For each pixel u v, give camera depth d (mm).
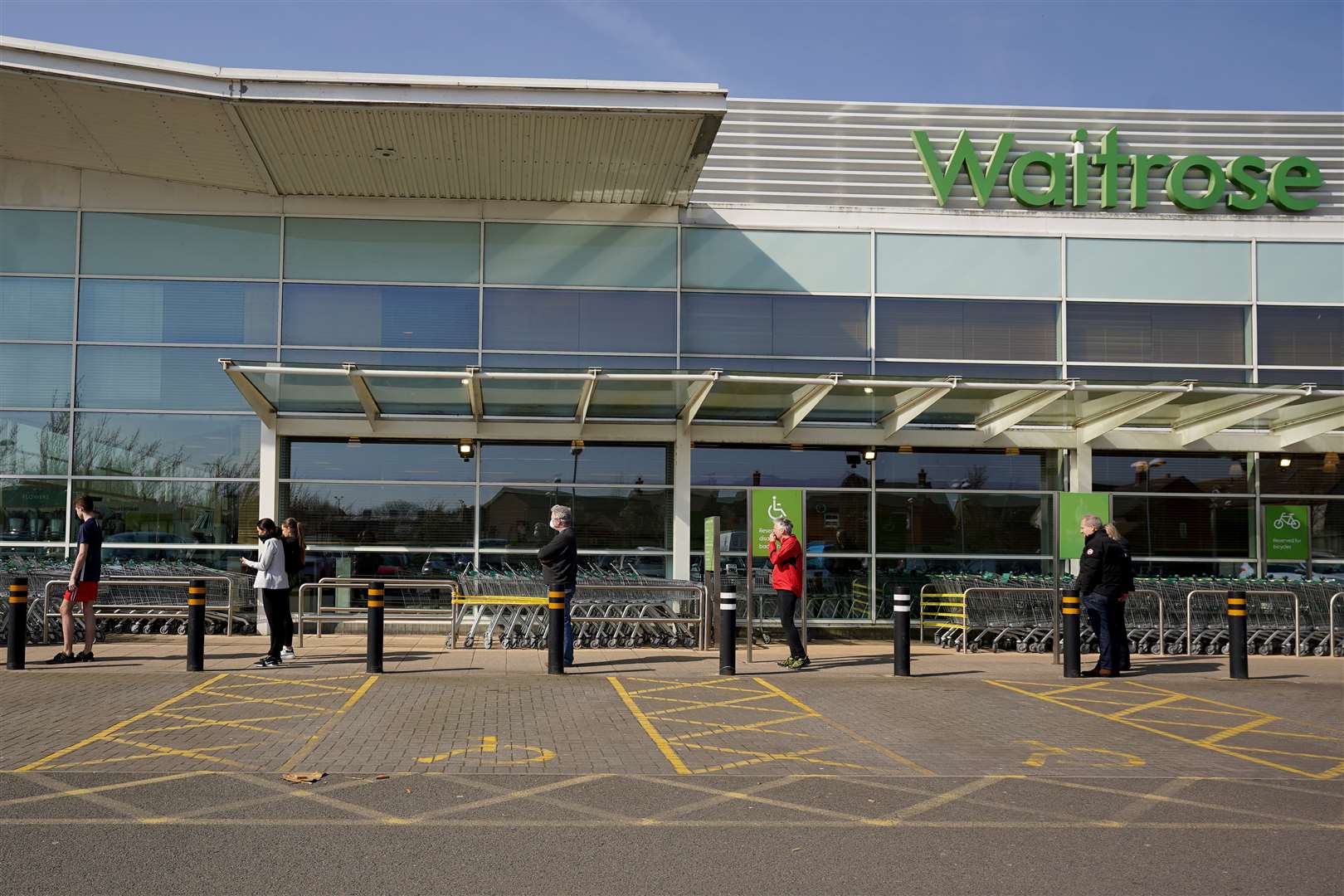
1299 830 6633
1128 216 18484
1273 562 18375
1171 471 18438
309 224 17469
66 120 15109
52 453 16984
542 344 17562
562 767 8086
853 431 17859
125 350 17156
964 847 6184
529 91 14211
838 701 11109
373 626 12430
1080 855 6062
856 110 18422
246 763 8031
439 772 7859
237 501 17047
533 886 5398
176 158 16203
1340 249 18688
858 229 18094
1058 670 13664
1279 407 16359
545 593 15312
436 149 15555
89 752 8336
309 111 14344
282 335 17281
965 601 15516
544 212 17703
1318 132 18906
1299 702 11477
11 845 5984
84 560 12930
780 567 13547
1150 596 16438
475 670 12742
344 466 17250
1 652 14148
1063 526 16109
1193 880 5617
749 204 17969
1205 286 18500
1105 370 18250
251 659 13391
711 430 17625
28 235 17172
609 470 17562
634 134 14977
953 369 18062
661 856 5930
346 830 6359
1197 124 18750
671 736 9258
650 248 17797
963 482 18156
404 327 17453
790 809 7008
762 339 17828
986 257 18266
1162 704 11289
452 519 17297
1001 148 18219
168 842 6062
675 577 17297
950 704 11023
